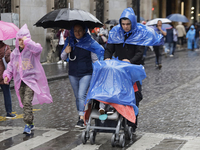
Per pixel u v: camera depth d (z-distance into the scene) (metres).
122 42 10.39
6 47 12.88
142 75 9.97
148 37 10.27
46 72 24.69
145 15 48.41
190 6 73.50
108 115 9.39
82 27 11.35
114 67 9.52
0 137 10.65
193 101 15.45
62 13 10.88
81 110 11.54
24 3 28.84
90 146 9.62
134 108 9.68
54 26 11.97
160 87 19.30
